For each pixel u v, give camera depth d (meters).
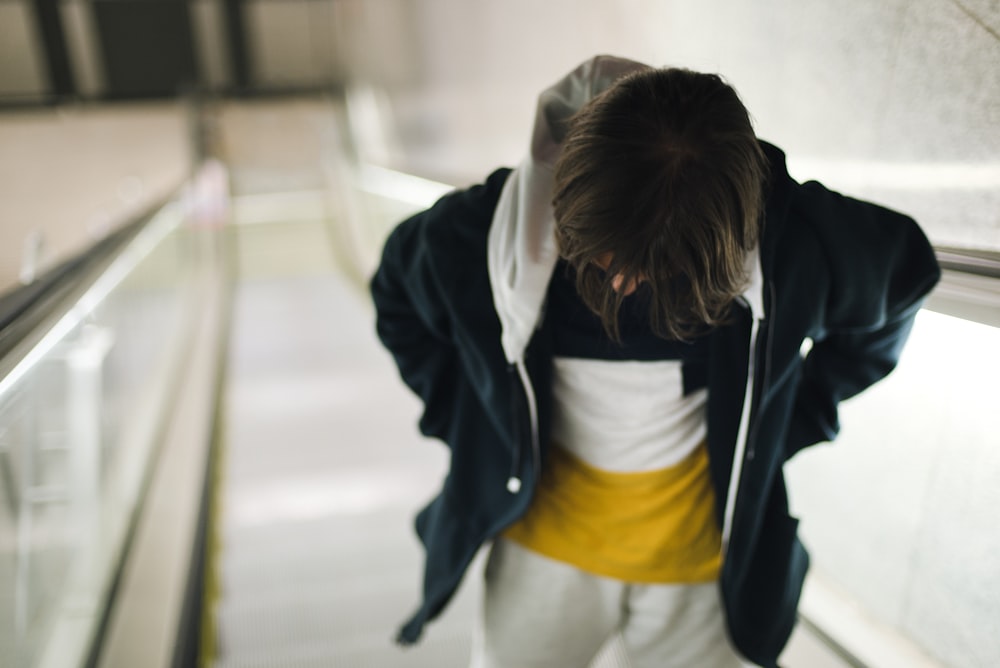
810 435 1.22
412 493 3.29
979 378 1.48
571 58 3.62
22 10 16.72
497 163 5.06
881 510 1.77
